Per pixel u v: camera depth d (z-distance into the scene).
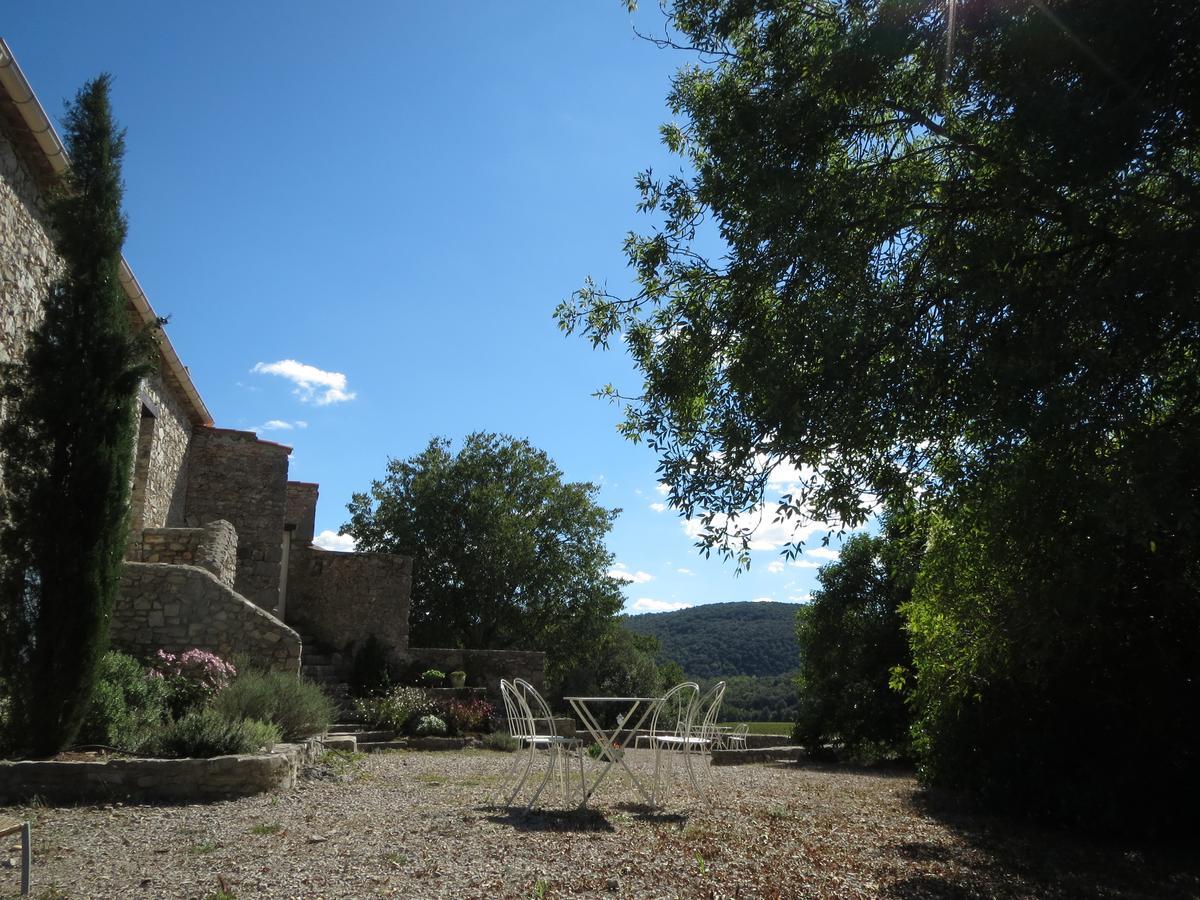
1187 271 4.42
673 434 6.27
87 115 7.65
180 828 5.36
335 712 12.68
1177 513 4.35
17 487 7.05
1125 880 5.45
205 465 16.77
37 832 5.21
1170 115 5.07
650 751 12.99
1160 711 6.46
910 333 5.26
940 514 6.09
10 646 6.83
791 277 5.71
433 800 6.73
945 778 7.91
